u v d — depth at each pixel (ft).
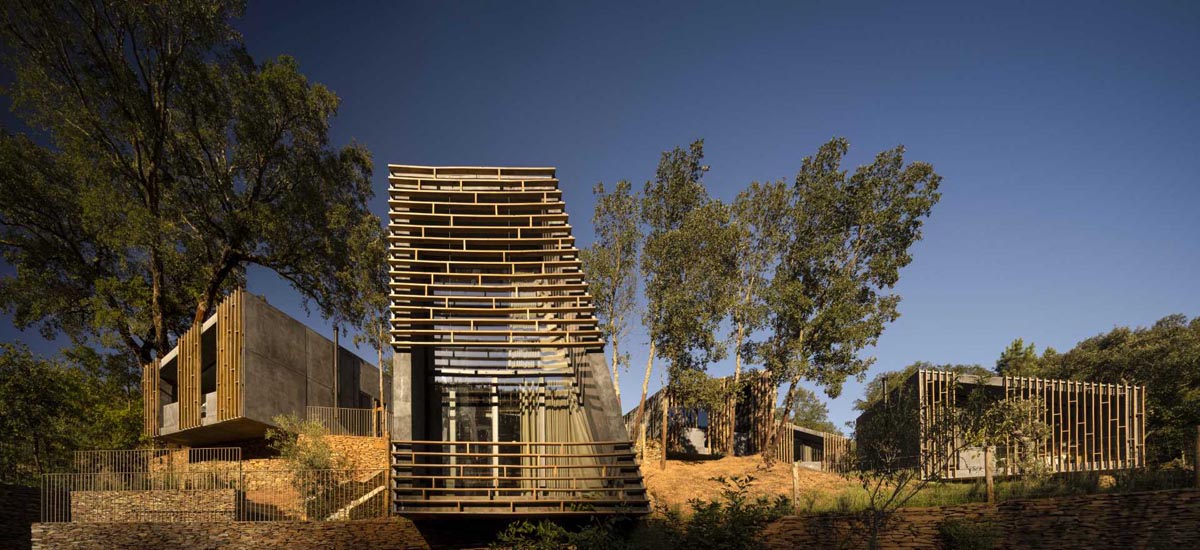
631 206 94.84
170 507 51.52
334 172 100.07
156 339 93.30
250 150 93.56
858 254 91.97
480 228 53.47
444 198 55.06
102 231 86.58
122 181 91.40
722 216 91.40
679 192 94.89
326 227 97.81
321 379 87.40
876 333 85.97
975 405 37.93
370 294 101.71
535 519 45.44
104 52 85.10
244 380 71.10
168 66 89.20
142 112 86.58
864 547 39.06
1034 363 115.14
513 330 49.88
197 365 77.61
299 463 62.49
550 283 52.85
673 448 101.35
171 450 73.36
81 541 47.42
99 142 89.20
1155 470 39.83
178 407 78.95
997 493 42.45
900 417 37.04
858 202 89.61
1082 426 60.75
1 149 86.02
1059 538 35.14
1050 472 44.42
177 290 99.45
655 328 91.97
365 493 56.59
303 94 92.43
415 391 50.06
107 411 85.15
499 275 51.24
